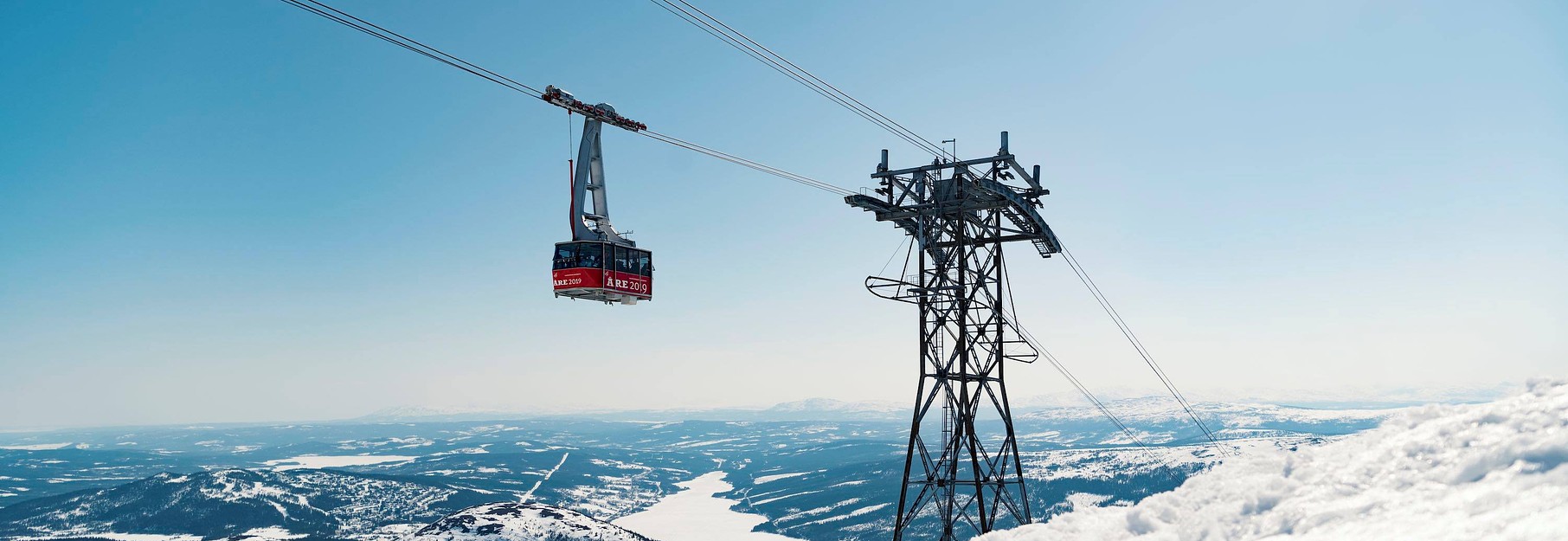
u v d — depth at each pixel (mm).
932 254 67125
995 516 65312
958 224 67188
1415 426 26156
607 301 57500
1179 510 26172
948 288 66750
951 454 66312
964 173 65250
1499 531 16750
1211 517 24406
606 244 55219
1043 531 29031
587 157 56188
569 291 55406
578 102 53938
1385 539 18484
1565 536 15203
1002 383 67062
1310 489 23938
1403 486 21703
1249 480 26422
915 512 65688
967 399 66750
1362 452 25422
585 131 56344
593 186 56750
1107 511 29641
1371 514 20719
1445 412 26531
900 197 67312
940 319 66500
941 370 66312
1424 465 22609
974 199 64750
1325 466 25484
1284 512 22812
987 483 65500
